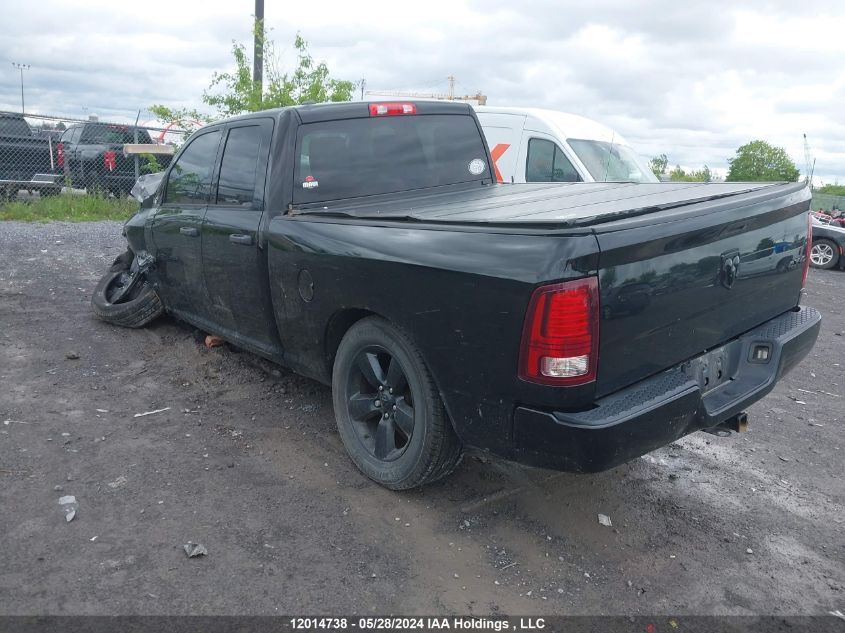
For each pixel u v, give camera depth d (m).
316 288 3.63
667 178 10.31
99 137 15.53
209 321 5.01
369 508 3.38
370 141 4.34
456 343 2.90
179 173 5.12
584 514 3.46
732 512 3.58
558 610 2.75
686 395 2.86
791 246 3.67
